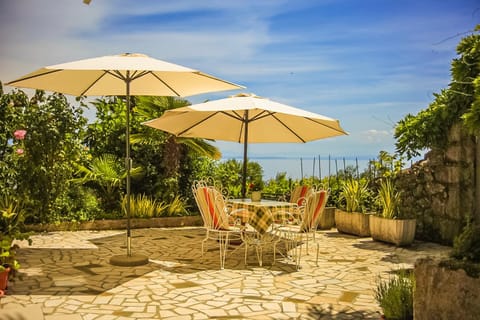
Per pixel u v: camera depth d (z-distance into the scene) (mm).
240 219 6898
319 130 8039
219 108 6367
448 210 7859
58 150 8664
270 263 6531
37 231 8797
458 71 5199
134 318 4195
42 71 5949
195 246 7711
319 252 7324
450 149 7816
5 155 8391
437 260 3545
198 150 10820
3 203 6973
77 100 9000
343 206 9508
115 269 6043
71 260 6500
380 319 4148
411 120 8281
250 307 4555
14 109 8445
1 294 4691
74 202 9367
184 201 11000
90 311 4355
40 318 4109
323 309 4512
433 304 3479
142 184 10891
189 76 6875
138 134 10562
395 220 7781
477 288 3279
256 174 12133
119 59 5941
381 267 6320
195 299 4797
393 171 9109
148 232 9102
